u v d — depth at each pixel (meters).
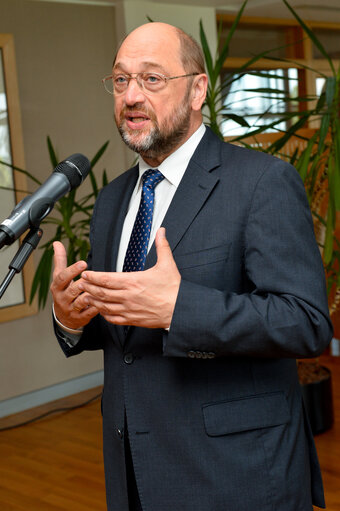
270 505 1.33
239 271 1.38
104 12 4.68
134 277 1.24
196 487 1.35
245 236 1.36
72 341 1.56
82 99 4.61
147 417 1.40
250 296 1.32
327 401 3.74
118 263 1.55
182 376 1.38
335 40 6.47
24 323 4.39
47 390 4.51
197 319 1.25
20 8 4.26
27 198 1.31
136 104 1.38
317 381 3.70
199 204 1.40
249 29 5.85
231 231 1.37
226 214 1.38
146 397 1.40
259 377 1.40
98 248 1.61
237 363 1.39
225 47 3.17
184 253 1.38
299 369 3.90
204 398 1.37
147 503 1.38
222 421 1.35
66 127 4.54
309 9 5.79
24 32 4.28
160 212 1.49
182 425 1.37
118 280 1.24
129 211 1.60
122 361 1.47
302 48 6.23
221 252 1.37
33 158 4.38
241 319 1.26
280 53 6.13
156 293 1.24
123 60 1.39
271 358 1.42
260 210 1.35
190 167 1.45
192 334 1.25
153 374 1.40
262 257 1.32
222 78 5.58
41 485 3.25
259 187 1.36
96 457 3.57
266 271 1.32
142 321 1.26
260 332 1.26
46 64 4.41
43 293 3.70
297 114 3.04
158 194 1.51
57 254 1.41
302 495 1.39
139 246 1.47
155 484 1.38
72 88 4.55
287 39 6.22
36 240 1.28
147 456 1.39
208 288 1.29
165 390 1.39
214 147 1.49
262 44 5.98
